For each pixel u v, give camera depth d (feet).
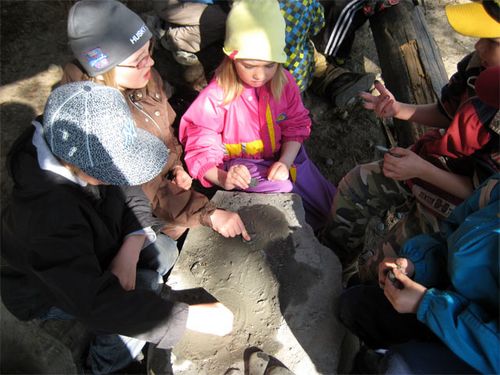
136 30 5.48
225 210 6.04
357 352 5.51
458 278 3.72
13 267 5.10
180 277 5.70
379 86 6.42
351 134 9.84
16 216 4.34
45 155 4.23
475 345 3.50
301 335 5.24
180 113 8.92
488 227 3.61
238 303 5.48
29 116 9.23
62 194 4.28
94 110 4.05
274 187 6.92
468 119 4.68
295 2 8.07
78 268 4.30
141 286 5.78
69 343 6.37
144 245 5.98
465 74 5.35
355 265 7.77
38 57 10.05
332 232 6.91
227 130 7.02
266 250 5.86
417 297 4.03
